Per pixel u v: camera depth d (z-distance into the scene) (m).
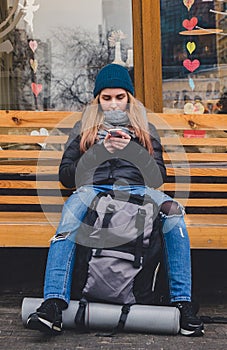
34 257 5.76
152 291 3.62
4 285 4.81
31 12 5.54
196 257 5.77
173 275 3.64
